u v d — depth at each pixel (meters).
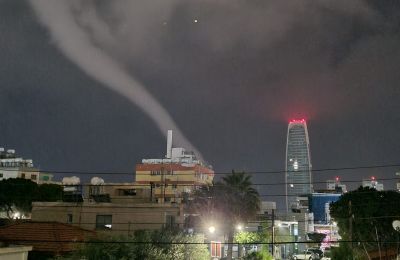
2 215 66.00
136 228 47.62
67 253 33.22
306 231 100.25
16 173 99.69
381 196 52.06
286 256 80.81
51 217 48.06
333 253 49.94
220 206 53.34
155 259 30.69
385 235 48.72
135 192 64.62
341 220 53.41
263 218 79.31
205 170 106.56
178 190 88.00
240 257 56.38
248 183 55.06
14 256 20.05
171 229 37.50
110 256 27.81
